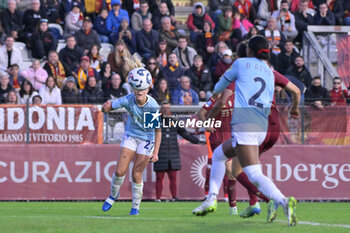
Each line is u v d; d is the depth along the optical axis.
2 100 44.97
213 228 18.22
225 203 37.72
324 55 58.62
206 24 58.84
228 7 60.22
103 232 17.44
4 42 56.94
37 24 57.38
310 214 28.33
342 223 21.55
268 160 40.62
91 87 48.78
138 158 25.53
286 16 62.00
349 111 41.00
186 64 57.03
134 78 24.08
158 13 61.84
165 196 40.88
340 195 40.88
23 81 48.25
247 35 59.28
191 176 40.88
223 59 54.38
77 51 55.09
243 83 19.59
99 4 61.47
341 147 40.91
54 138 40.19
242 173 22.42
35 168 39.88
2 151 39.66
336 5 65.75
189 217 24.81
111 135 40.88
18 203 37.41
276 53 57.72
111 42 60.09
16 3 60.03
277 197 18.39
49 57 52.38
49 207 33.28
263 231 17.48
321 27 62.38
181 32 65.06
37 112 40.03
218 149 23.06
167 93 48.31
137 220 21.45
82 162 40.19
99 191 40.25
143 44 58.00
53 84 47.81
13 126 39.84
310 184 40.81
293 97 21.23
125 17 60.53
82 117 40.41
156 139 25.77
